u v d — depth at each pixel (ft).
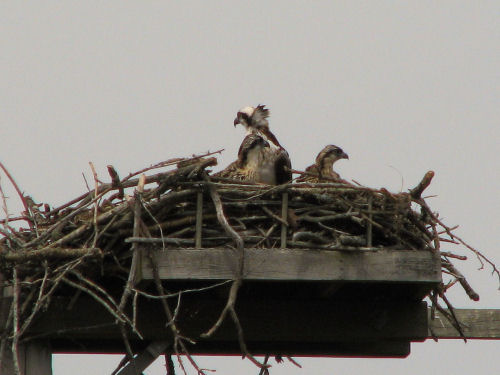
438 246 39.73
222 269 38.14
